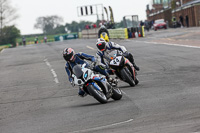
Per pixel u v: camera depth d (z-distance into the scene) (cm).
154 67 6166
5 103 4366
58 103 3988
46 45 19025
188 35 13062
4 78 6838
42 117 3319
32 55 11875
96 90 3538
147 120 2683
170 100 3372
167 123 2527
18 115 3572
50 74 6625
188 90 3819
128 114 2970
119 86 4666
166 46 9856
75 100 4047
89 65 3553
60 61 8812
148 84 4544
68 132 2619
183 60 6662
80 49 11962
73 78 3500
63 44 17762
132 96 3844
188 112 2784
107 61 4212
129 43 12625
